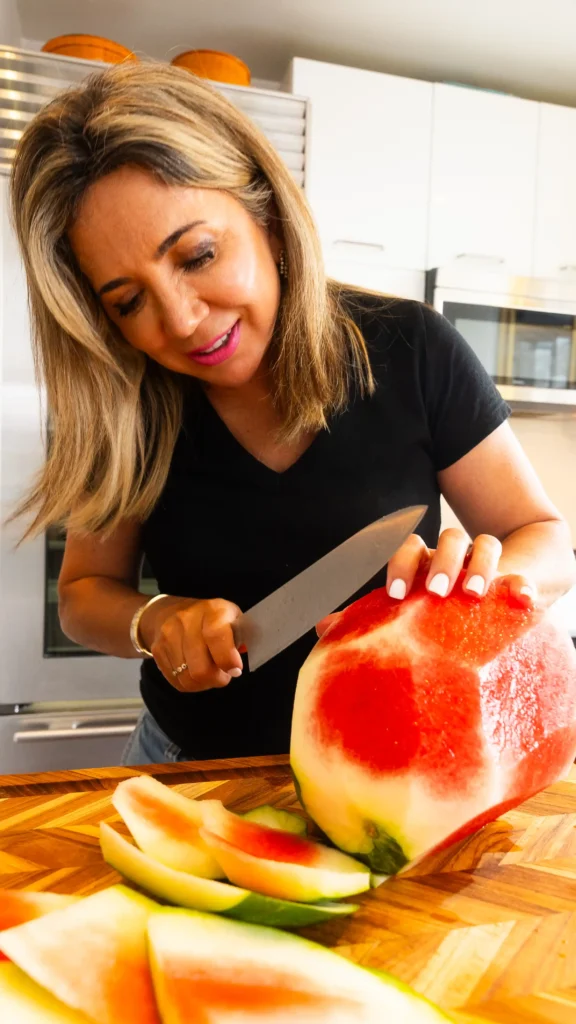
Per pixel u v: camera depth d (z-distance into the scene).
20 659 1.34
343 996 0.36
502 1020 0.36
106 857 0.47
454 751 0.43
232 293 0.56
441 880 0.47
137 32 1.88
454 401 0.73
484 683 0.44
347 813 0.45
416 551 0.49
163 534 0.79
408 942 0.41
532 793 0.46
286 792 0.60
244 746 0.77
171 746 0.81
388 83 1.78
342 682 0.46
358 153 1.76
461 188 1.85
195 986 0.37
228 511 0.75
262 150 0.61
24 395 1.31
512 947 0.41
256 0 1.73
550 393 1.89
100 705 1.38
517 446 0.75
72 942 0.40
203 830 0.48
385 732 0.44
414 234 1.83
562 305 1.88
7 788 0.61
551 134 1.92
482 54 1.97
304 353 0.67
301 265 0.65
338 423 0.73
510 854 0.50
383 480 0.73
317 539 0.73
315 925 0.42
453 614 0.46
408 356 0.73
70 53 1.44
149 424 0.77
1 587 1.32
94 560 0.86
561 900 0.45
